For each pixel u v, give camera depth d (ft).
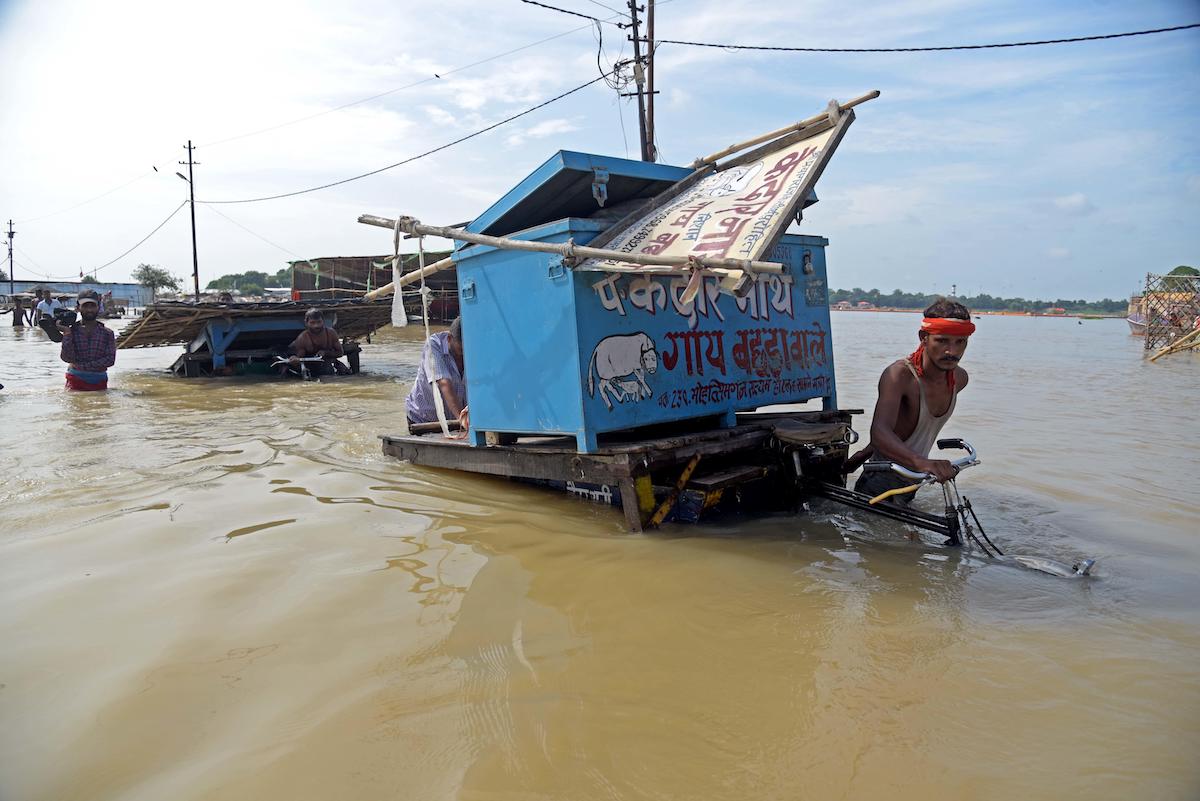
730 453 16.89
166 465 20.49
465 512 16.10
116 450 22.54
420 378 22.16
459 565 13.03
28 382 41.86
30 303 116.67
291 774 7.45
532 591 11.89
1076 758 7.56
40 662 9.66
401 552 13.66
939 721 8.25
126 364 56.18
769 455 16.75
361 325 53.93
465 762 7.61
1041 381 41.04
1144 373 45.78
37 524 15.21
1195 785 7.12
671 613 11.05
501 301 15.94
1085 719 8.23
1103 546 14.07
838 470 17.39
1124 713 8.35
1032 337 104.47
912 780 7.29
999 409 30.42
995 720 8.25
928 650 9.87
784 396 18.21
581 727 8.20
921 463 14.05
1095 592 11.79
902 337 99.96
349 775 7.43
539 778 7.36
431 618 10.91
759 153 15.51
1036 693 8.79
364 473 19.52
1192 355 62.64
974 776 7.32
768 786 7.23
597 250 12.96
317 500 17.01
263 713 8.50
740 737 8.00
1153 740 7.84
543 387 15.15
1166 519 15.65
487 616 10.98
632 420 14.93
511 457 16.94
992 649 9.89
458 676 9.28
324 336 45.70
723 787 7.22
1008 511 16.26
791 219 12.89
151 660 9.68
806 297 18.89
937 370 15.10
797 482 16.16
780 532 14.89
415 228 16.43
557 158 14.74
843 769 7.46
